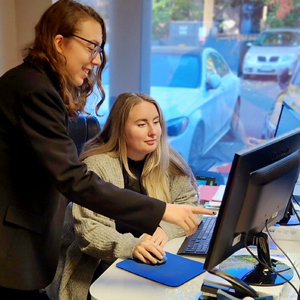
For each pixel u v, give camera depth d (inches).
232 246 42.4
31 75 44.5
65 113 46.2
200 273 48.0
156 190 65.4
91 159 63.5
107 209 44.1
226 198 37.9
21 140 44.7
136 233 64.3
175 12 117.2
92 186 43.7
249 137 122.5
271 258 51.0
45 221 49.3
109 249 54.3
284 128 66.6
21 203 47.0
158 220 44.3
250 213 42.1
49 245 50.5
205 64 120.2
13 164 46.0
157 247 52.4
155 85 123.3
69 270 58.9
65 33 45.0
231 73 119.5
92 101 72.5
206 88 121.6
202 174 116.0
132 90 120.9
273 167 44.1
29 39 100.0
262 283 43.7
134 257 51.7
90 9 47.4
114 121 64.1
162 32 119.0
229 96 121.1
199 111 123.8
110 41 118.2
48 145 43.1
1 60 97.6
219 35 117.3
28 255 47.8
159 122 64.9
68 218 66.1
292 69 115.1
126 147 64.4
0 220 46.2
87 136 73.4
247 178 39.4
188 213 45.3
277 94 117.8
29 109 43.3
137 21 116.2
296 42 113.3
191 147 126.6
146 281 46.4
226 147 124.5
